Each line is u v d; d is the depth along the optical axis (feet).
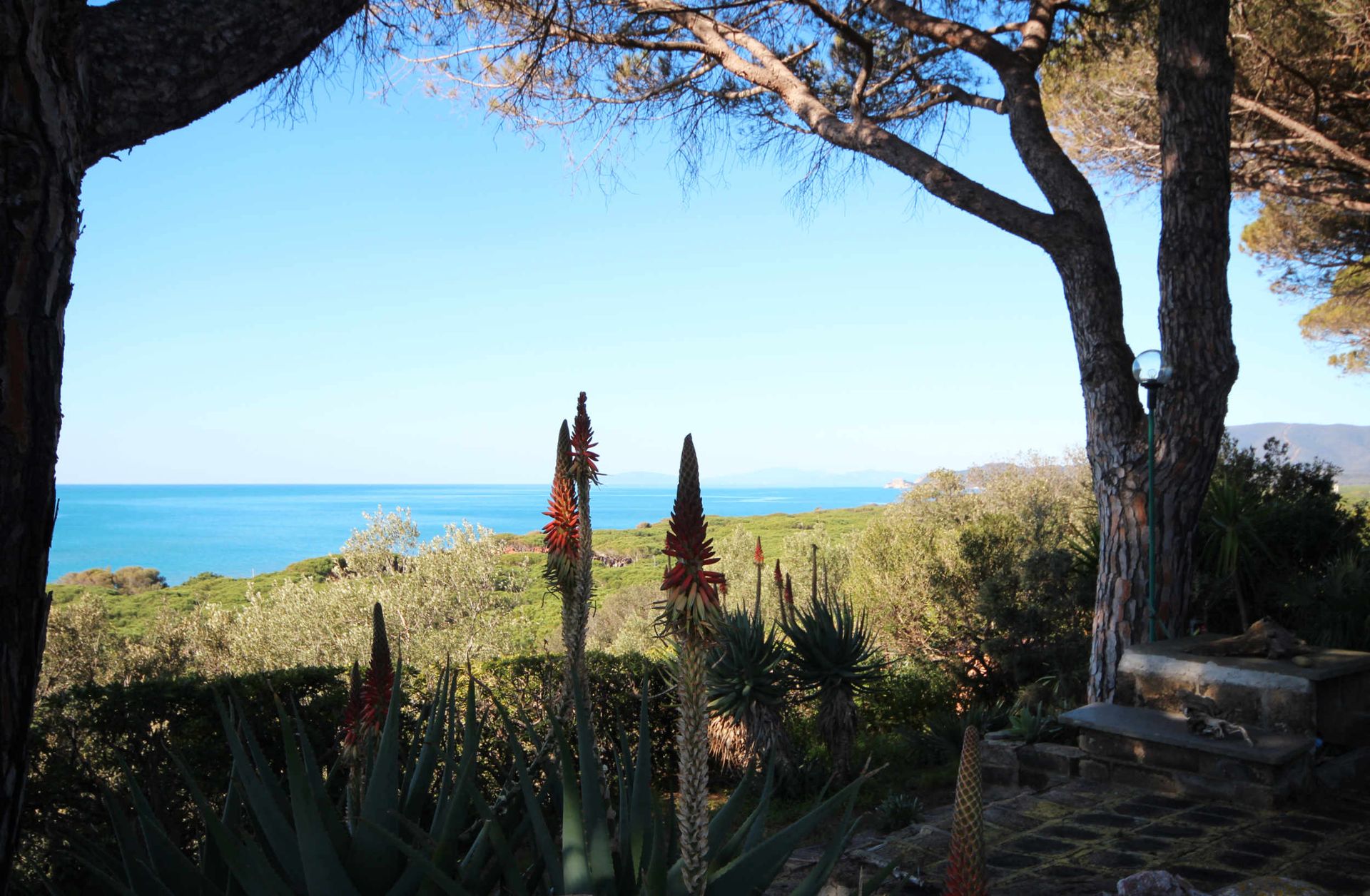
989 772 24.34
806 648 28.81
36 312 6.78
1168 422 28.94
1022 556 46.47
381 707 9.27
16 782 6.91
